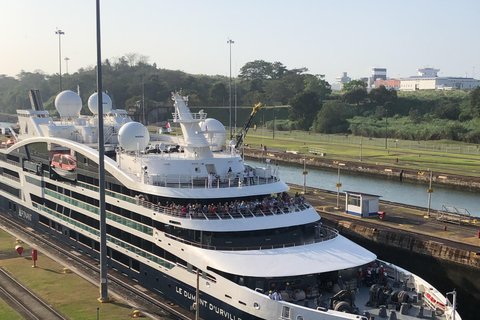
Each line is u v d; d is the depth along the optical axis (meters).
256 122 186.38
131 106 177.75
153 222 39.72
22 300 37.47
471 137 140.38
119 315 35.09
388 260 51.94
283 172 110.62
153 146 51.78
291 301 31.89
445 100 185.88
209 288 34.41
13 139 70.56
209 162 42.75
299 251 35.34
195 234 36.66
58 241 54.41
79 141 55.09
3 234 56.94
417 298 33.19
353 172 109.62
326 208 65.50
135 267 42.53
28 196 59.62
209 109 187.62
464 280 45.12
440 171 99.19
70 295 38.69
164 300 39.00
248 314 31.72
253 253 34.66
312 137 163.00
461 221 58.44
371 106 193.00
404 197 82.38
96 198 46.19
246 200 40.41
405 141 147.38
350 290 34.25
